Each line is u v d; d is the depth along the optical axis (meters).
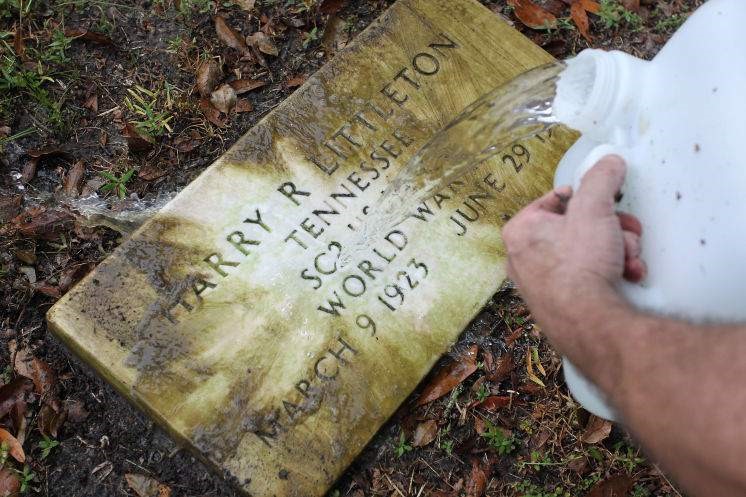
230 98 2.49
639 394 1.10
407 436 2.12
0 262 2.19
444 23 2.44
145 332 1.99
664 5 2.87
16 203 2.27
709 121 1.38
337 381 2.02
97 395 2.10
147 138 2.39
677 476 1.11
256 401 1.97
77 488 2.01
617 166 1.45
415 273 2.14
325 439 1.98
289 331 2.04
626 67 1.61
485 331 2.25
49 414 2.04
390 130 2.28
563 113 1.73
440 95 2.35
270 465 1.94
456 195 2.22
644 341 1.14
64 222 2.25
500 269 2.18
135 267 2.04
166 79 2.53
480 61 2.41
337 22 2.67
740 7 1.44
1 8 2.52
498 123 2.01
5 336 2.13
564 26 2.75
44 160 2.36
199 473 2.04
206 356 1.99
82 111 2.45
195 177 2.34
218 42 2.60
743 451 0.96
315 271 2.10
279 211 2.15
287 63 2.60
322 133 2.25
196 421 1.94
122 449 2.05
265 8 2.67
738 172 1.31
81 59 2.52
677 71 1.51
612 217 1.36
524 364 2.23
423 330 2.10
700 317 1.36
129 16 2.61
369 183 2.21
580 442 2.14
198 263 2.06
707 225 1.35
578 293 1.26
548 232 1.36
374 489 2.07
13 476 1.97
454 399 2.16
